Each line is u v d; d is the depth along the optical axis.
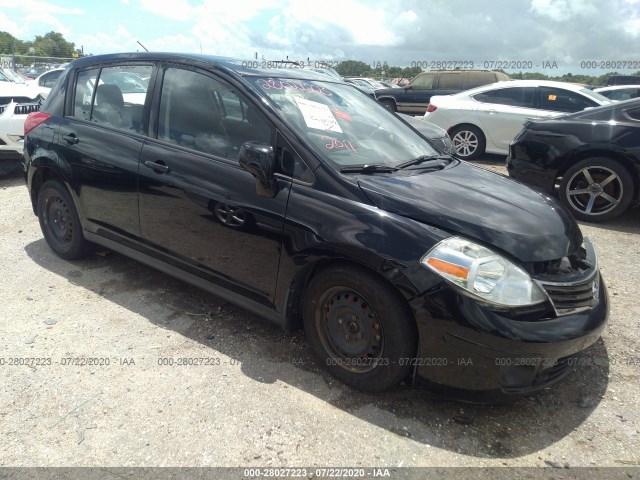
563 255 2.45
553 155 5.70
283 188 2.68
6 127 6.47
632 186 5.33
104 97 3.69
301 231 2.59
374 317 2.47
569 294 2.36
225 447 2.25
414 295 2.28
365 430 2.38
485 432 2.40
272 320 2.86
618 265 4.43
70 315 3.32
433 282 2.25
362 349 2.56
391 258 2.32
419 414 2.50
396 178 2.76
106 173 3.49
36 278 3.84
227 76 3.04
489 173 3.35
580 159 5.59
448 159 3.46
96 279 3.85
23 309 3.37
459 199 2.61
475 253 2.28
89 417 2.41
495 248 2.32
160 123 3.31
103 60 3.79
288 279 2.70
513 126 8.69
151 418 2.41
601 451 2.30
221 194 2.89
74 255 4.06
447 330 2.26
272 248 2.73
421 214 2.42
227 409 2.49
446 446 2.30
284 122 2.79
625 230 5.41
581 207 5.69
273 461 2.18
